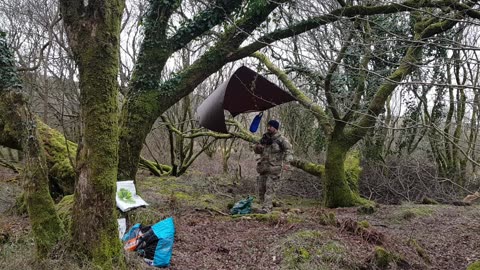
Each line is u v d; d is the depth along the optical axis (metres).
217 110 6.90
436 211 9.00
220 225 6.93
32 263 4.21
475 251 6.55
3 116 4.19
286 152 8.38
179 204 8.83
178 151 15.26
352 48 7.29
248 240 6.11
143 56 7.75
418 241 6.93
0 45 4.21
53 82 13.11
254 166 18.27
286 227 6.60
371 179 12.41
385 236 6.29
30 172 4.18
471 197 5.03
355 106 9.88
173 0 7.59
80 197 4.13
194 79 8.05
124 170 7.50
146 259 4.99
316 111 10.49
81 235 4.11
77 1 4.06
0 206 8.00
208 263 5.31
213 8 7.89
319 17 7.11
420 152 14.90
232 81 7.24
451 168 12.94
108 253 4.14
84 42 4.06
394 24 10.16
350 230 6.37
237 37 8.07
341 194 10.26
